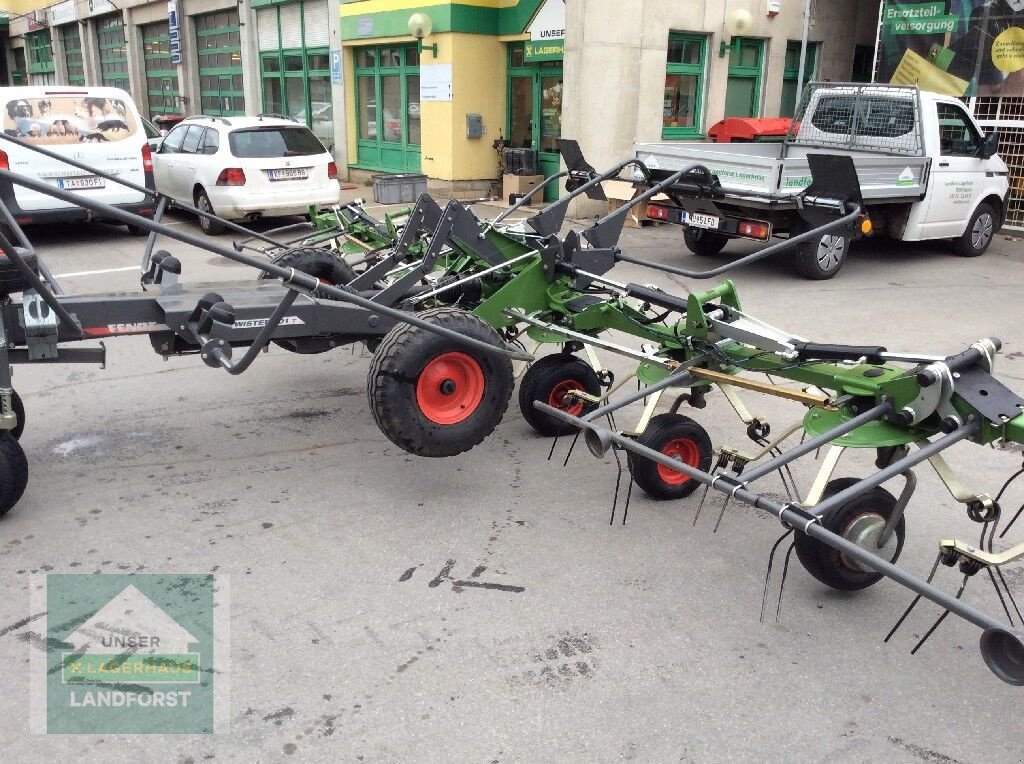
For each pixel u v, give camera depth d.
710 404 6.09
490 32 15.44
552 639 3.45
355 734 2.92
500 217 5.81
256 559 4.00
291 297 3.82
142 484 4.74
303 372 6.73
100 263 10.55
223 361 3.94
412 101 16.77
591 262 5.21
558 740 2.91
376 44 17.02
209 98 23.39
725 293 4.33
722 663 3.32
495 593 3.75
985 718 3.05
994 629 2.53
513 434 5.54
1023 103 13.04
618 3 12.82
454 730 2.95
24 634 3.43
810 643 3.46
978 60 13.11
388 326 4.77
